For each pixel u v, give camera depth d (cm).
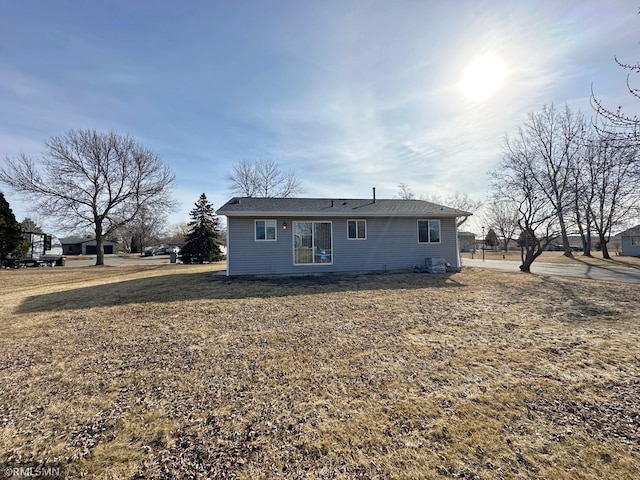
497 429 252
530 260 1380
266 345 465
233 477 206
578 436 240
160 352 444
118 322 602
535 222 1380
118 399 314
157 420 276
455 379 345
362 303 737
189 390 331
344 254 1338
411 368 376
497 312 641
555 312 632
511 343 457
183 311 676
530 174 1430
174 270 1672
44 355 438
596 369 362
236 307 707
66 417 283
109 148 2488
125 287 1020
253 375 364
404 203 1570
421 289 920
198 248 2695
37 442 247
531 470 205
